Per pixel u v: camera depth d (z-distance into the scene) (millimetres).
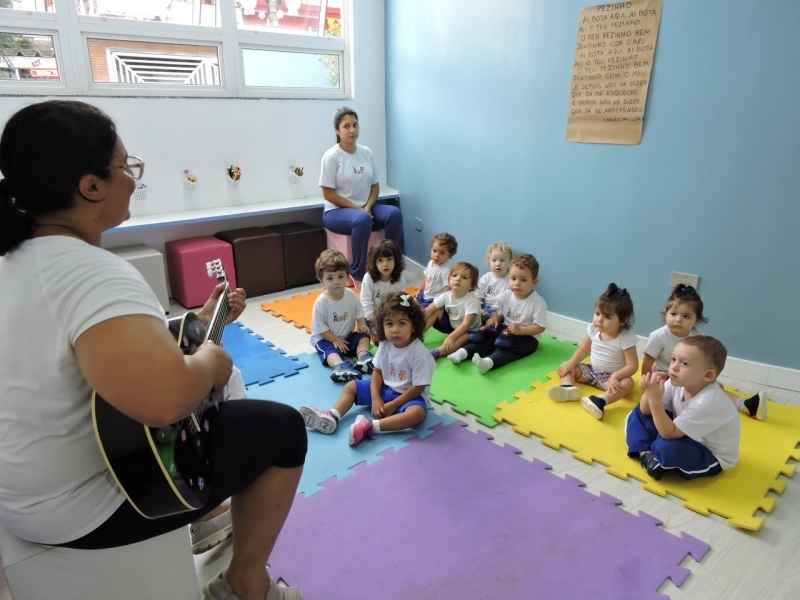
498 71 2941
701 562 1389
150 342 738
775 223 2137
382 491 1650
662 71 2307
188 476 909
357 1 3676
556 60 2646
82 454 836
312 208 3846
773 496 1635
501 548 1427
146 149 3191
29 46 2850
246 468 1013
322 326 2551
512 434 1958
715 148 2221
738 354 2336
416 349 2029
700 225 2322
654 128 2373
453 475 1724
